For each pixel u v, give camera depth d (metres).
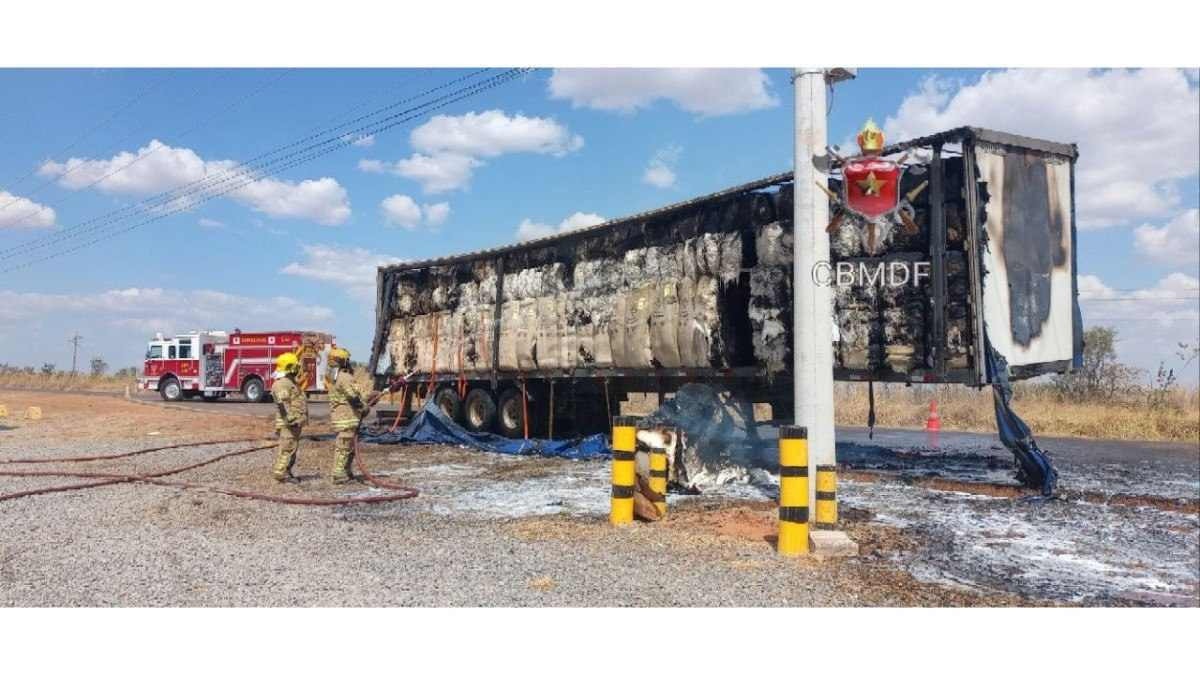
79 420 21.58
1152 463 13.80
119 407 26.84
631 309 13.63
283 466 10.73
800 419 8.27
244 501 9.18
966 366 9.51
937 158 9.73
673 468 9.98
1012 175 9.94
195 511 8.52
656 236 13.43
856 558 6.54
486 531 7.50
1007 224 9.84
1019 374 9.88
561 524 7.74
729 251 11.94
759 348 11.33
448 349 17.77
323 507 8.88
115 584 5.69
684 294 12.68
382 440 16.83
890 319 10.02
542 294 15.62
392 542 7.00
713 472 10.48
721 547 6.77
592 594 5.43
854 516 8.40
